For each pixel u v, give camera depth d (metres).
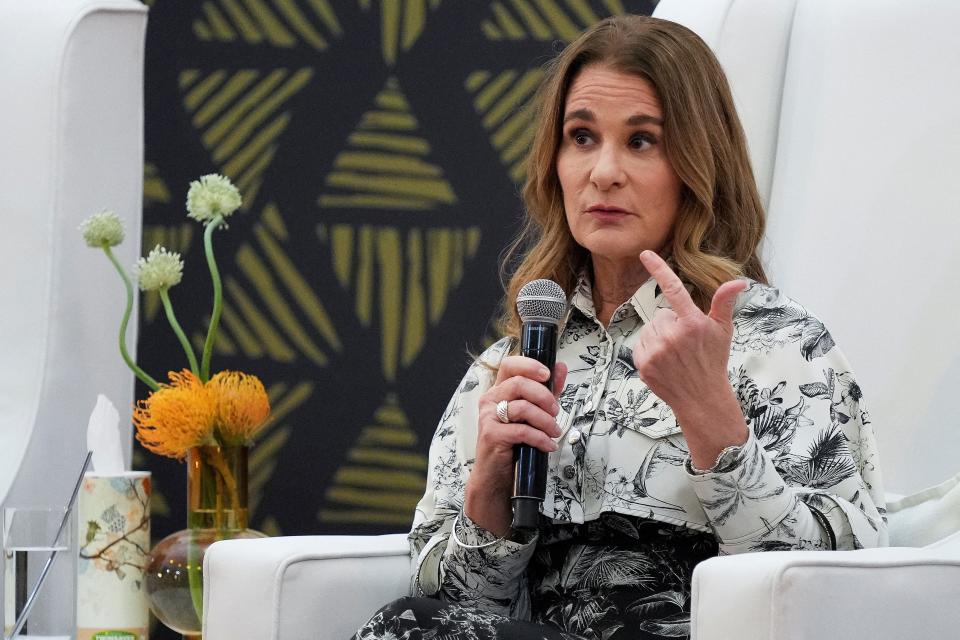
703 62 6.16
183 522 10.92
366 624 5.30
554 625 5.70
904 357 6.97
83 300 9.54
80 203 9.48
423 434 10.63
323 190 10.82
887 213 7.19
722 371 5.05
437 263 10.62
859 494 5.46
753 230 6.31
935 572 4.63
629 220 5.94
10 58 9.41
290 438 10.84
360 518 10.73
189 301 10.96
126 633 8.09
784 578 4.41
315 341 10.82
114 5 9.54
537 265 6.44
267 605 5.79
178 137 11.02
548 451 5.39
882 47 7.41
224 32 10.97
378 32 10.73
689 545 5.60
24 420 9.12
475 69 10.57
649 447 5.67
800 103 7.72
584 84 6.04
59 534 7.75
